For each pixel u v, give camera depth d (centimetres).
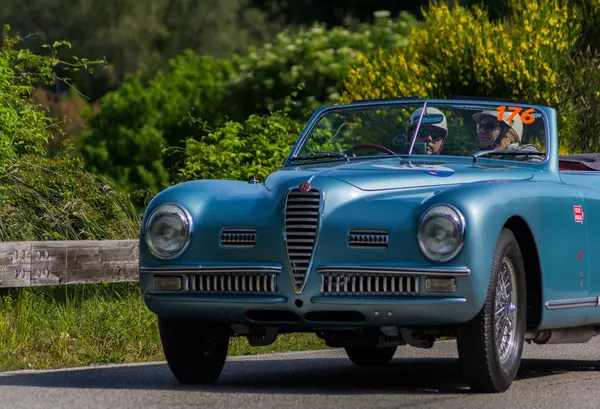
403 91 4406
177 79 5828
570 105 4456
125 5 10350
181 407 1537
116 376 1956
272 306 1652
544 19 4541
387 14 5791
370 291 1619
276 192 1692
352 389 1758
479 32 4606
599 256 1938
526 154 1956
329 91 5391
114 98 5831
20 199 2859
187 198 1733
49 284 2409
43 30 10275
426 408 1534
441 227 1595
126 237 2953
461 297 1589
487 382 1661
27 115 3095
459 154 1959
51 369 2112
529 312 1778
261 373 2039
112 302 2559
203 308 1692
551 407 1566
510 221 1708
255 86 5575
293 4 9775
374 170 1741
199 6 10344
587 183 2025
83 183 3038
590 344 2616
